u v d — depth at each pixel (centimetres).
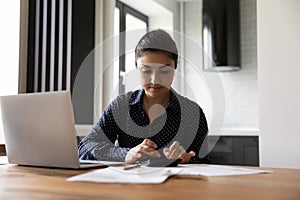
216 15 361
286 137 229
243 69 390
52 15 262
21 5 243
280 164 229
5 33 245
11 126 130
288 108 229
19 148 131
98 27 300
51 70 258
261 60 238
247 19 389
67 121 117
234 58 359
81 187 86
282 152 229
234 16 362
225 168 122
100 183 91
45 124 121
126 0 354
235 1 363
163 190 81
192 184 89
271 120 233
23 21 245
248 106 386
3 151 215
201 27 412
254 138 323
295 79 228
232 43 360
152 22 407
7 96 128
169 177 101
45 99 119
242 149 327
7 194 78
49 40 259
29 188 85
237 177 102
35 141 125
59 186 87
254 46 385
